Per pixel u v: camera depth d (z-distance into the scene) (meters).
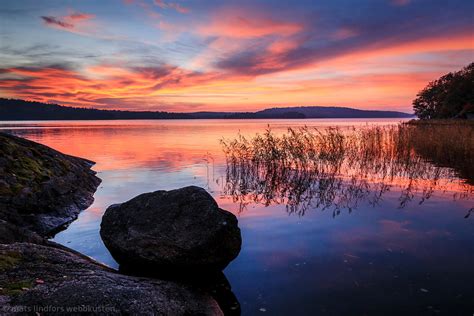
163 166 18.48
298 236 7.15
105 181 14.35
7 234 6.04
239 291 5.05
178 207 5.99
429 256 5.95
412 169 15.07
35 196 9.39
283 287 5.09
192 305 4.52
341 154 17.95
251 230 7.62
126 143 34.16
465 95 69.56
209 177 14.98
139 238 5.67
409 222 7.91
